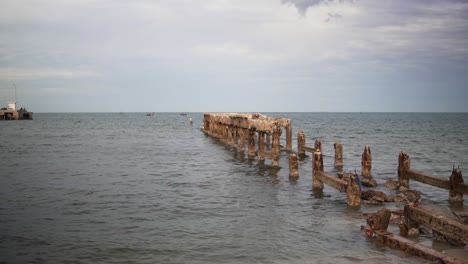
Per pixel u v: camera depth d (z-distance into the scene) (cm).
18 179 2386
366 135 6706
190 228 1423
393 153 3894
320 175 1989
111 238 1318
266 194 1973
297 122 13762
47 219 1534
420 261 1090
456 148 4416
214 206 1738
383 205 1728
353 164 3072
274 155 2742
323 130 8369
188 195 1959
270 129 2739
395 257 1129
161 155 3703
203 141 5288
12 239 1309
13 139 5647
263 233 1362
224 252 1194
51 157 3525
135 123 12338
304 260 1126
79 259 1148
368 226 1341
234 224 1468
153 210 1669
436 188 2130
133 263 1121
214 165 3019
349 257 1138
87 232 1380
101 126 10156
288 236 1329
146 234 1357
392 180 2281
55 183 2262
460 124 11888
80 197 1906
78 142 5191
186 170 2780
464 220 1422
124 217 1563
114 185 2214
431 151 4094
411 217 1277
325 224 1454
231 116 3884
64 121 14038
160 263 1120
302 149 3428
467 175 2597
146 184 2248
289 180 2342
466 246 1195
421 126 10438
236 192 2025
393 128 9306
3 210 1664
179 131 7806
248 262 1119
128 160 3341
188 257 1159
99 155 3706
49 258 1155
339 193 1978
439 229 1154
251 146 3259
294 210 1661
